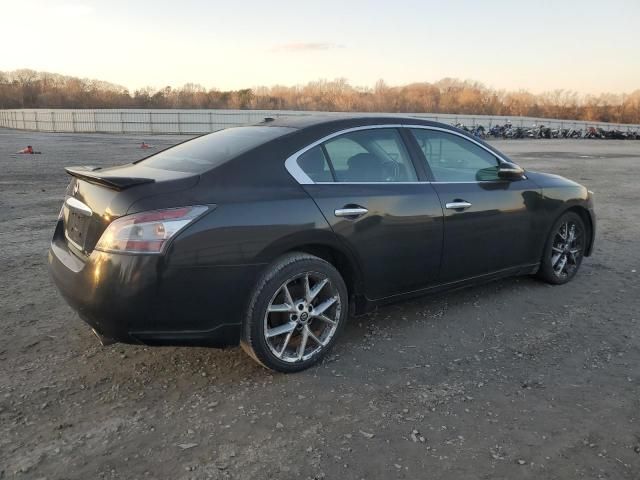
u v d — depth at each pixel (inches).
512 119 2588.6
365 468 97.3
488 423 111.7
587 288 199.2
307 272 130.9
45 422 111.5
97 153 920.3
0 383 126.9
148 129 2357.3
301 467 97.7
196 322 118.4
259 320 124.3
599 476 95.2
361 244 139.1
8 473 95.6
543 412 116.0
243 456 100.8
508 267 180.7
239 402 119.8
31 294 186.9
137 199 113.6
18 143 1277.1
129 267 110.6
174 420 112.7
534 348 148.2
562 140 1904.5
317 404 119.1
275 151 132.7
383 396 122.6
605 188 505.7
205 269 115.6
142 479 94.5
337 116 155.3
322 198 133.0
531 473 96.0
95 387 126.1
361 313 148.8
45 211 345.4
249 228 120.3
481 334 157.3
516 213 176.9
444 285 163.2
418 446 103.8
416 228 149.6
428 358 141.9
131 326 114.0
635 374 133.3
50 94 4033.0
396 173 152.2
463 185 164.7
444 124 169.9
